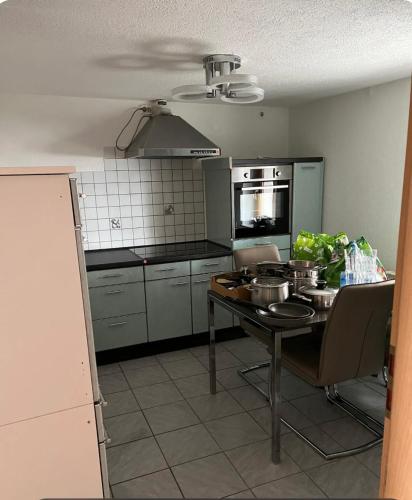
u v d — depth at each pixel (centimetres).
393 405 125
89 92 335
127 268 333
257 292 220
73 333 152
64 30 190
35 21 178
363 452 218
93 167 369
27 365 147
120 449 225
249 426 244
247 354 349
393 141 330
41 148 348
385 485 130
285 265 269
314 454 217
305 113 426
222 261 371
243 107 427
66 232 145
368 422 243
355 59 256
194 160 410
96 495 168
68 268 147
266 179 381
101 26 186
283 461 212
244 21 186
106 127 368
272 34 204
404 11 178
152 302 347
